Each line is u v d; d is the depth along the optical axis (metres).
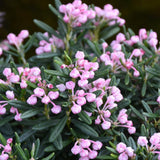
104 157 0.35
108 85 0.37
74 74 0.33
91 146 0.36
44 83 0.34
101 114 0.35
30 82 0.34
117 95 0.36
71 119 0.36
